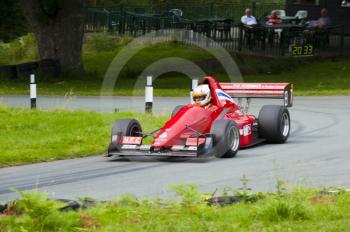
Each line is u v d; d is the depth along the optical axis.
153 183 39.34
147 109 70.50
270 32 147.12
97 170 44.09
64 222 27.64
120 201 31.36
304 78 128.38
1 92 104.00
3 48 178.00
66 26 125.44
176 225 27.44
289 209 29.09
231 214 29.44
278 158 47.44
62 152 50.03
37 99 94.44
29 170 44.50
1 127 60.06
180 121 47.50
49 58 125.19
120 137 47.69
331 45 154.38
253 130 54.31
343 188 34.50
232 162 46.12
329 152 49.78
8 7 147.25
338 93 100.94
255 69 135.50
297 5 167.38
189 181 39.66
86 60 147.00
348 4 160.12
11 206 29.95
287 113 55.59
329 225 27.44
